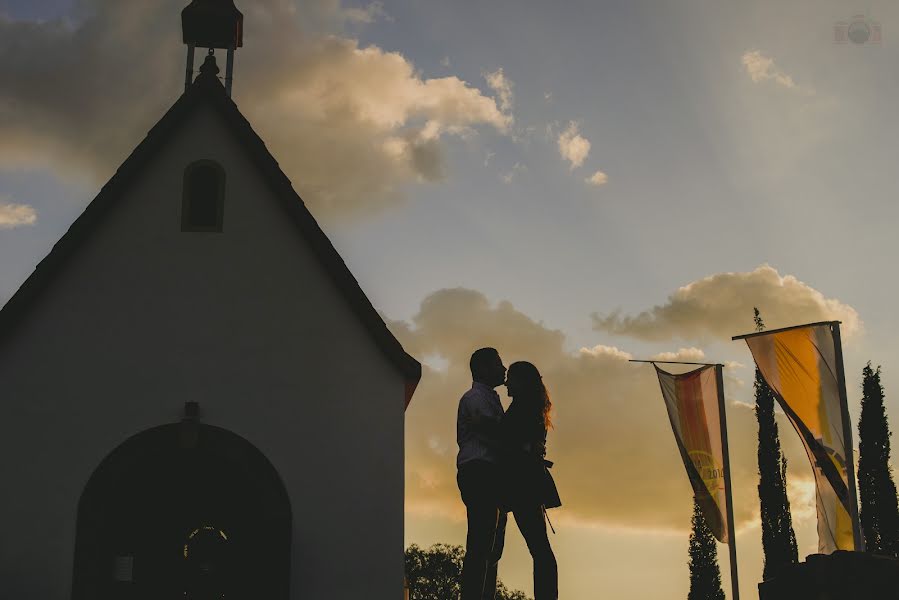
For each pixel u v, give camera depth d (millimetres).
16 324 13766
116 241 14281
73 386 13617
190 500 13898
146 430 13531
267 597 12859
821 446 14477
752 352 15414
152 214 14445
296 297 14320
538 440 8344
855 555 7516
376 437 13805
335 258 14414
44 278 13898
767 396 40531
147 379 13766
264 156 14734
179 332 14016
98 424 13500
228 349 14008
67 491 13164
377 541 13367
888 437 37344
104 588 13023
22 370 13594
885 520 36406
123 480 13352
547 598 8070
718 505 18953
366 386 14016
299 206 14578
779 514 39281
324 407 13875
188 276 14250
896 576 7293
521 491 8234
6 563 12742
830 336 14781
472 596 7914
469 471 8242
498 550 8461
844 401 14445
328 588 13141
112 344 13859
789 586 7941
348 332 14234
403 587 13219
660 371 19531
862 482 37406
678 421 19281
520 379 8391
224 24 15781
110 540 13250
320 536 13328
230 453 13547
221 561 13688
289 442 13688
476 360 8938
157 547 13609
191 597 13484
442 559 64500
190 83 15500
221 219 14523
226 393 13828
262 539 13148
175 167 14641
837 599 7496
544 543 8227
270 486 13430
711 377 19609
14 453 13242
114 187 14359
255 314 14188
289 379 13953
